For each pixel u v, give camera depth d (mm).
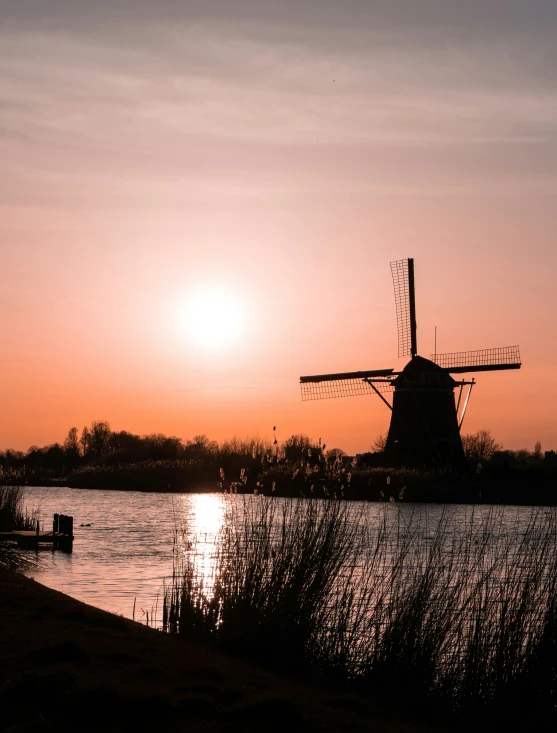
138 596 20125
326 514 14078
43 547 30234
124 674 10086
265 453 17016
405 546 15367
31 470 104500
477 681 11062
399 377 68000
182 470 78438
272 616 12695
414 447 65812
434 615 12094
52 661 10297
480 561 13523
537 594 11688
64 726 8102
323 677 11711
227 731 8242
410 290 70625
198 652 11812
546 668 10828
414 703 10922
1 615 12922
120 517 45375
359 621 12672
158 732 8094
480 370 67938
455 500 44531
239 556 13891
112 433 163250
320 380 69875
